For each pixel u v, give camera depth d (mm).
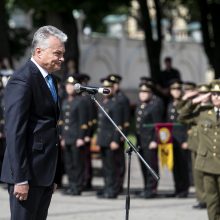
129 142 14820
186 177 27969
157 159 27875
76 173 28891
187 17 61844
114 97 27953
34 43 13242
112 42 65000
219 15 49531
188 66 74312
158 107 27844
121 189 28234
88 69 62469
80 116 28828
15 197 13062
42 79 13211
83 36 62250
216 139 19391
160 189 30797
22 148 12758
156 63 49625
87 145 30844
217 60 49375
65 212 24000
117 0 51156
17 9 53719
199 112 20703
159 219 22547
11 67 42062
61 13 47750
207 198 19516
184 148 27781
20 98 12859
